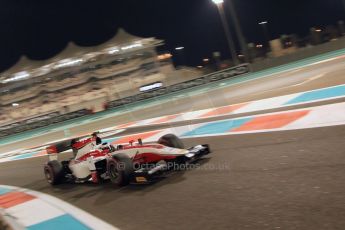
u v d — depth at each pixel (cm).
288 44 3584
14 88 3731
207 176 637
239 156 704
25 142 2452
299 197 456
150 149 691
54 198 772
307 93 1221
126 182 693
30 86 3747
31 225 625
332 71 1670
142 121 1716
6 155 1948
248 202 485
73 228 561
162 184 662
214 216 471
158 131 1271
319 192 455
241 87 2072
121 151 740
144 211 556
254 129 895
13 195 911
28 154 1642
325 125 741
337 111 823
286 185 504
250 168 618
